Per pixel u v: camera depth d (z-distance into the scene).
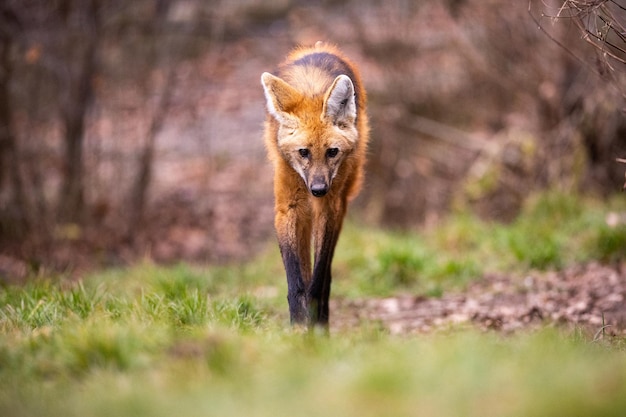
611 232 11.35
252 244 15.41
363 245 12.59
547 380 4.52
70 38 14.38
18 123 14.84
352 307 10.16
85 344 5.21
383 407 4.30
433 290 10.52
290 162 7.41
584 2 7.33
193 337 5.53
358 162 7.95
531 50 15.29
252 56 20.12
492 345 5.46
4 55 13.60
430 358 4.96
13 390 4.83
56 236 13.95
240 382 4.73
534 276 10.84
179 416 4.34
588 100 14.46
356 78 8.25
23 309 7.10
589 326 7.99
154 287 8.74
